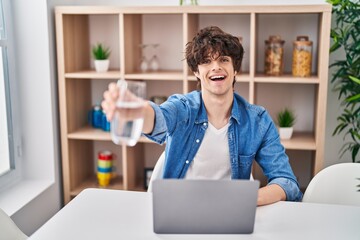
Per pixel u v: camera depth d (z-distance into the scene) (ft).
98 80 11.04
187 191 4.53
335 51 9.99
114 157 10.87
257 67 10.37
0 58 9.10
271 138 6.51
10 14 9.31
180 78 9.47
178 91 10.79
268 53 9.56
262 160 6.53
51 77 9.70
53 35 9.74
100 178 10.53
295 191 6.12
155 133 5.37
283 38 10.18
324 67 8.89
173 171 6.41
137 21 10.37
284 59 10.27
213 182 4.52
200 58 6.03
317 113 9.12
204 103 6.31
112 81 10.98
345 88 9.55
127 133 4.05
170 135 6.27
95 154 11.39
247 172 6.56
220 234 4.67
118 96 4.04
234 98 6.47
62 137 9.98
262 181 10.48
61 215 5.11
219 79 6.06
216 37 6.04
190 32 9.48
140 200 5.53
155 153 11.16
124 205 5.38
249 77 9.27
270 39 9.52
